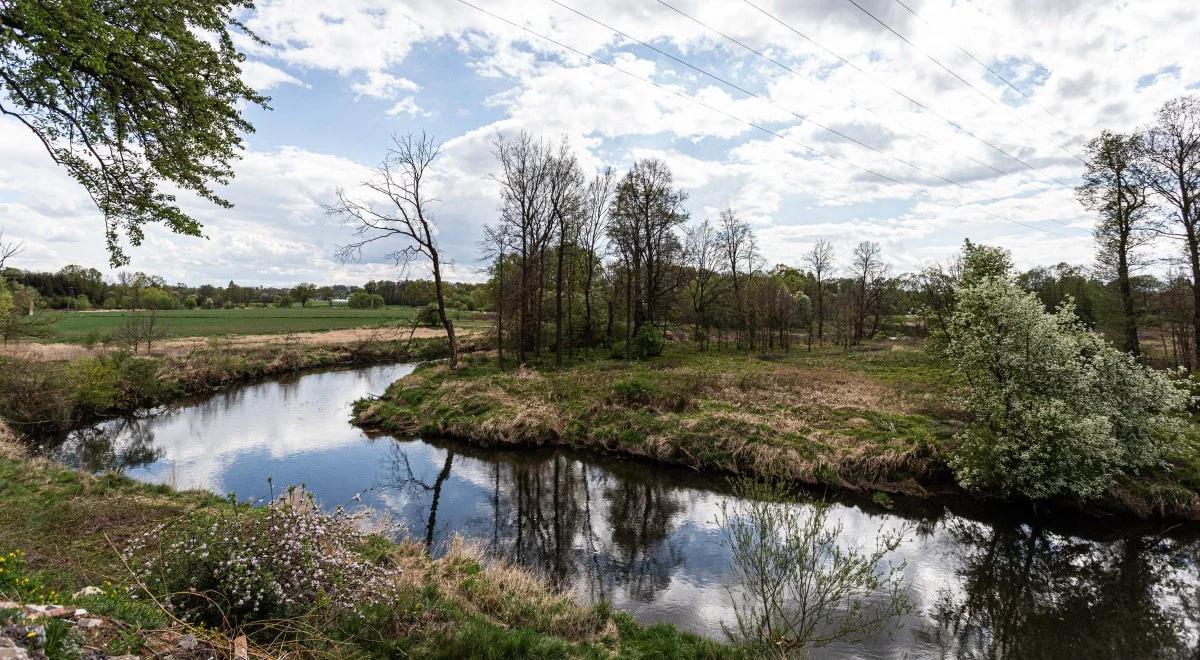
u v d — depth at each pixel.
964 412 17.56
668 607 9.66
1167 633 9.42
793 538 8.12
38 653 3.38
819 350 45.22
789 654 7.79
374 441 20.77
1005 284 15.18
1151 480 14.09
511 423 20.41
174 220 9.59
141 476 15.73
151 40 8.38
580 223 38.53
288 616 5.47
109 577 6.04
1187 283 25.03
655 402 21.75
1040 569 11.51
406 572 8.65
